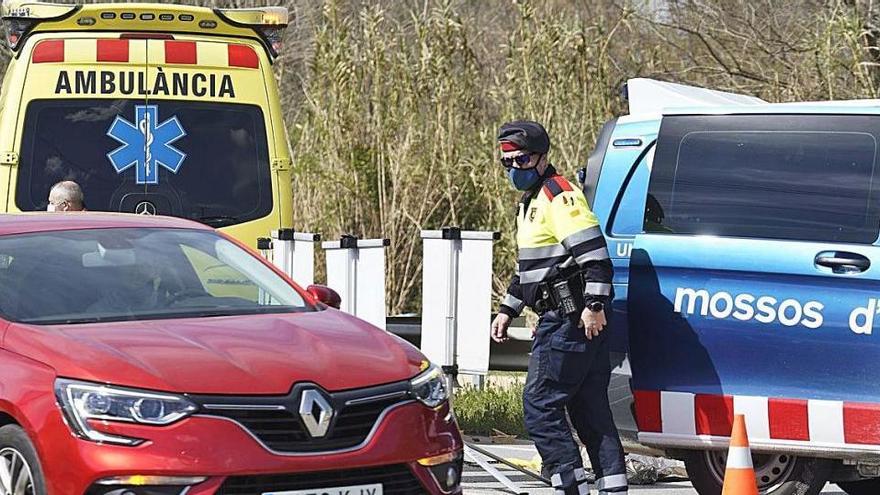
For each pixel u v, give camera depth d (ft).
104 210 100.48
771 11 174.81
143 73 101.96
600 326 68.23
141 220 72.08
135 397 54.70
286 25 104.83
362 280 93.40
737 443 64.08
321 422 56.18
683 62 181.06
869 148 68.59
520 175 70.54
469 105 160.76
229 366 56.65
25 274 64.44
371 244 92.07
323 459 55.83
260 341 59.72
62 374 55.98
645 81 77.87
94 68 101.50
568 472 69.87
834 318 67.21
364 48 162.91
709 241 69.82
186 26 103.19
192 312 64.59
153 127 101.65
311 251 98.32
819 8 169.48
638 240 71.56
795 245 68.18
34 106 100.42
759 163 70.44
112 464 53.93
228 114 103.04
